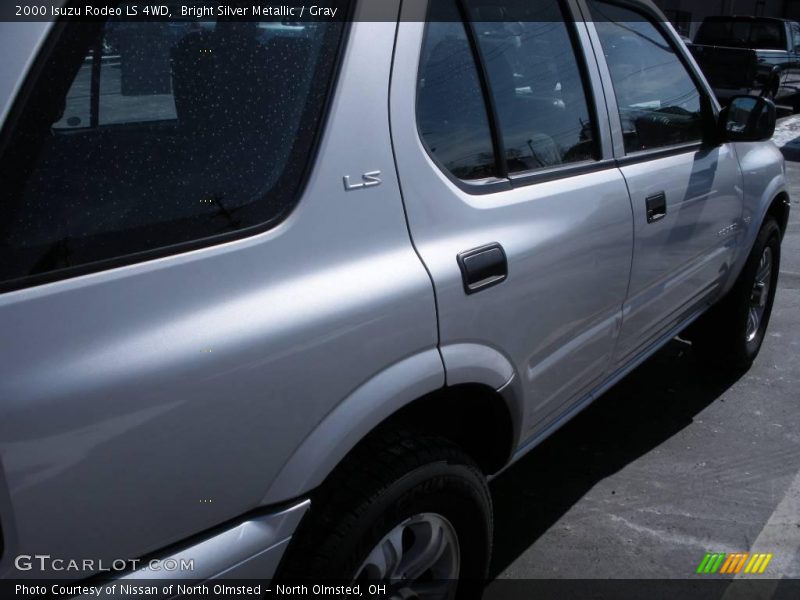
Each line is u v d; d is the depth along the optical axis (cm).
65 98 137
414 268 182
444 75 203
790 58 1541
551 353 239
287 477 158
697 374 439
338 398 164
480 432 230
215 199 151
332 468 165
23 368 124
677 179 305
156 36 150
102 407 130
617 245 262
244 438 149
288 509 159
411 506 185
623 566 282
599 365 279
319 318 159
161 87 151
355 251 171
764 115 335
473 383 202
